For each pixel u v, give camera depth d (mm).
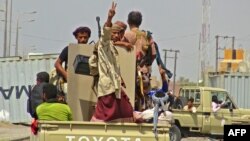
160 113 12336
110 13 11133
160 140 11312
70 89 12156
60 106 12195
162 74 14203
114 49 11672
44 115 12148
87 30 13422
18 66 44719
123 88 12039
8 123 44406
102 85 11445
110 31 11258
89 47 12133
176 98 40750
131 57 12156
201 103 38969
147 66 13820
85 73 12109
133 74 12141
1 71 45000
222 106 39156
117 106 11508
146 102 13469
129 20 13836
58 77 13969
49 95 12414
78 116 12180
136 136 11305
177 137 32688
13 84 44750
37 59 44125
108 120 11445
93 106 12133
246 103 53875
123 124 11312
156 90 13719
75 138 11211
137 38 13641
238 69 69000
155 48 13992
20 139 34562
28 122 44500
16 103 44688
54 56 44000
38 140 11570
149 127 11367
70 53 12109
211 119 38875
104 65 11461
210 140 37812
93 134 11250
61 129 11258
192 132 40125
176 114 39500
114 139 11273
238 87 54062
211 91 39281
